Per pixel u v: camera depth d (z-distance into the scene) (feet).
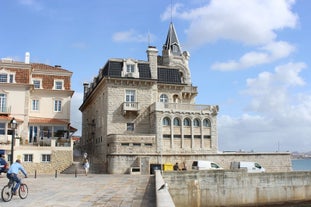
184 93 170.91
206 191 115.14
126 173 135.44
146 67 158.81
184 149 148.77
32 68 164.55
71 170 134.00
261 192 122.42
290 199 125.70
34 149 132.77
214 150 153.79
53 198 54.95
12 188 51.72
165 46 203.41
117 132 149.48
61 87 168.45
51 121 157.99
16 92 149.69
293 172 128.26
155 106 146.72
